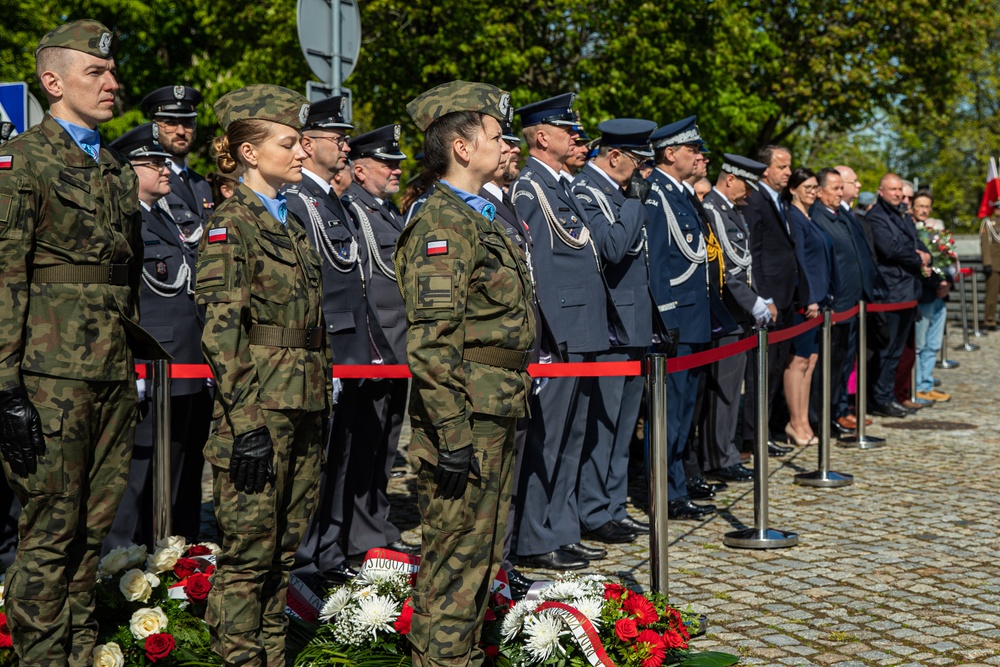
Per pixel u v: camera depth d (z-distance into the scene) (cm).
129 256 362
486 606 353
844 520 630
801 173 848
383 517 574
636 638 379
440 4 1553
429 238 326
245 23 1828
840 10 2041
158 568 416
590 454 592
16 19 2041
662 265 625
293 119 355
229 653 349
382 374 493
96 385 350
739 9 1794
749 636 441
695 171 659
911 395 1060
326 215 508
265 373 342
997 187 1809
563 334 531
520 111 554
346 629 390
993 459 805
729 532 602
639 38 1567
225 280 337
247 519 342
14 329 328
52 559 346
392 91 1633
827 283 860
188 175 583
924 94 2209
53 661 350
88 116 353
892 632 446
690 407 655
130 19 2206
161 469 455
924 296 1108
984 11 2200
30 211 332
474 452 335
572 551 556
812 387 922
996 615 467
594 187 570
